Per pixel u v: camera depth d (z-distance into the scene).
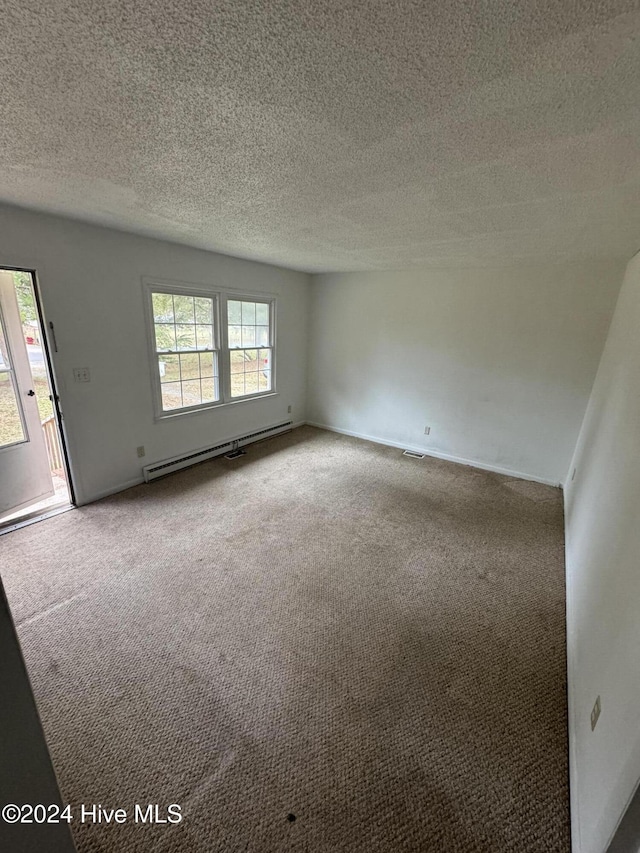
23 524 2.83
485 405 4.20
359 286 4.79
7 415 2.84
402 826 1.21
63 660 1.74
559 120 1.07
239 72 0.91
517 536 2.93
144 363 3.40
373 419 5.12
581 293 3.46
